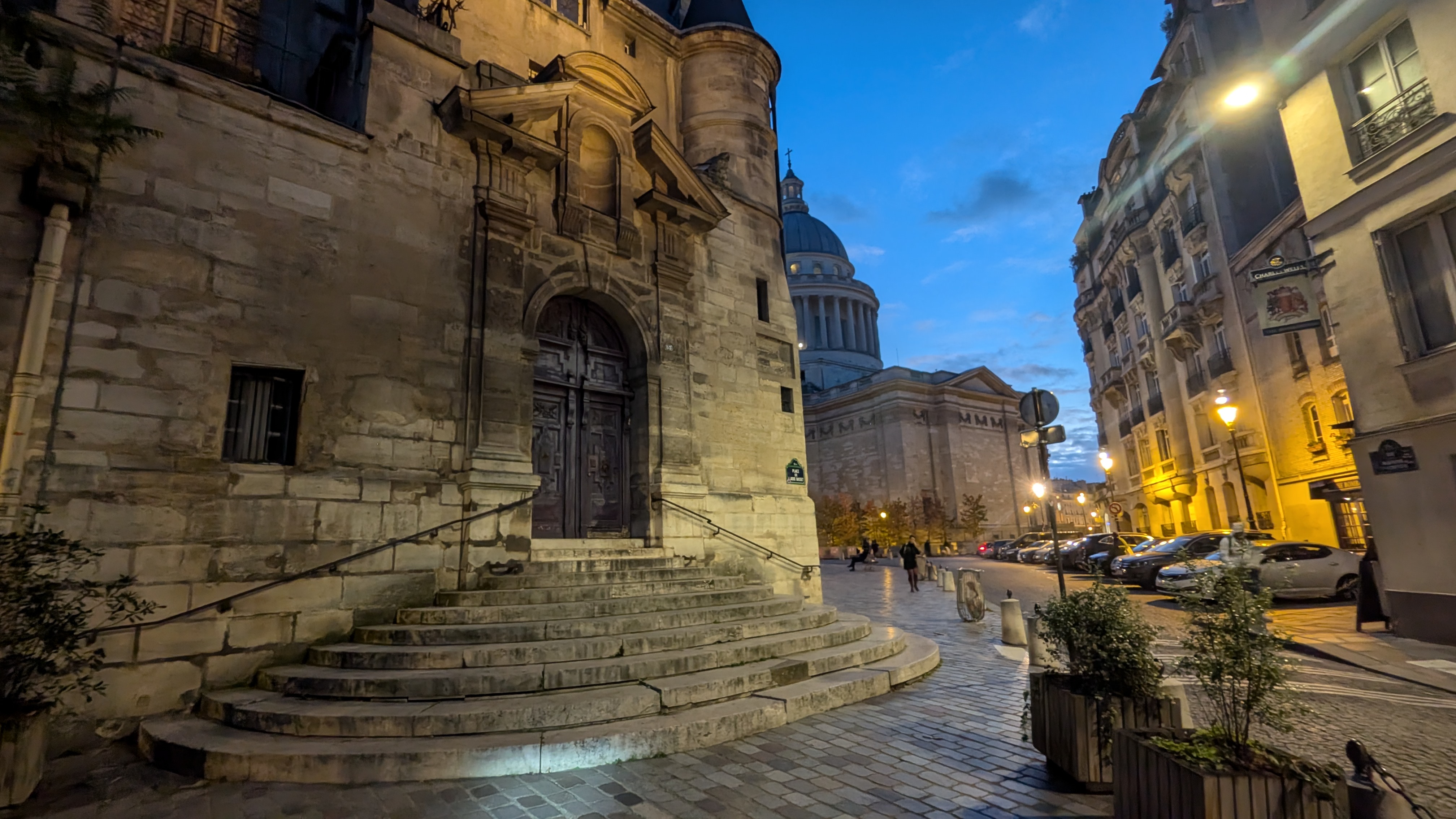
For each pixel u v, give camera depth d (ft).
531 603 27.04
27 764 15.34
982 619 42.75
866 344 265.75
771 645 25.77
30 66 22.16
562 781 16.43
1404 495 32.78
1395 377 33.22
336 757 16.62
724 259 45.88
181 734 18.81
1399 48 33.91
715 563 39.17
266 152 27.02
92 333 22.18
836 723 21.01
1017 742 18.92
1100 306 128.77
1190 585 13.07
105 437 21.89
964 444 192.54
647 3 55.83
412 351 29.58
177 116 25.07
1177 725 14.83
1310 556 47.03
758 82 54.29
